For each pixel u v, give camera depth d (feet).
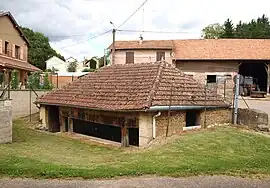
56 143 47.39
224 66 117.19
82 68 254.27
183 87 52.16
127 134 46.57
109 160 32.07
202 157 30.35
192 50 122.31
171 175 24.30
